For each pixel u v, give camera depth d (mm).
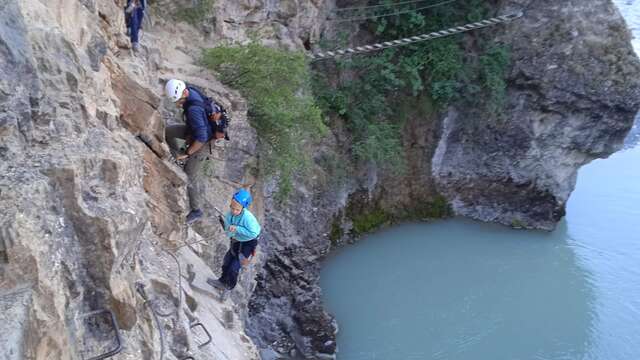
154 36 13242
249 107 13891
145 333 6113
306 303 18062
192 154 8703
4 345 3912
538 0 22922
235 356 8547
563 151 23625
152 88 9086
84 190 5340
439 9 22172
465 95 23125
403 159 23719
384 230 23734
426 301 20359
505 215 24609
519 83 23156
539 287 21078
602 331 18797
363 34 22750
